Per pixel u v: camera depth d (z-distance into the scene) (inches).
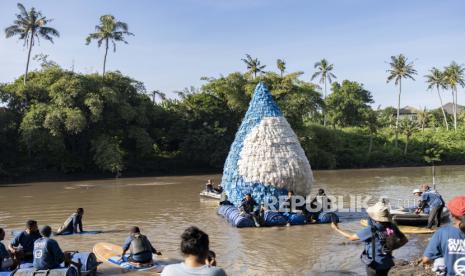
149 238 641.0
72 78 2011.6
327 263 486.0
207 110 2289.6
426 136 3112.7
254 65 2829.7
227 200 813.9
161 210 923.4
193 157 2273.6
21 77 2219.5
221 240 615.2
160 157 2324.1
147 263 464.4
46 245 378.6
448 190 1221.7
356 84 3740.2
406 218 661.9
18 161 2007.9
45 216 872.9
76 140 2124.8
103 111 2060.8
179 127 2284.7
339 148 2640.3
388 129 3282.5
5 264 406.6
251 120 788.6
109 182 1708.9
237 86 2393.0
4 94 2016.5
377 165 2731.3
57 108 1903.3
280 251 545.0
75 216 681.0
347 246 565.3
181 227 724.7
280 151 756.0
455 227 203.0
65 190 1402.6
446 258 201.2
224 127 2309.3
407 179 1684.3
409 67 3139.8
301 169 754.8
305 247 564.1
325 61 3646.7
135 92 2250.2
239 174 772.0
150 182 1676.9
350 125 3622.0
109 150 1955.0
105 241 622.2
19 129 1904.5
